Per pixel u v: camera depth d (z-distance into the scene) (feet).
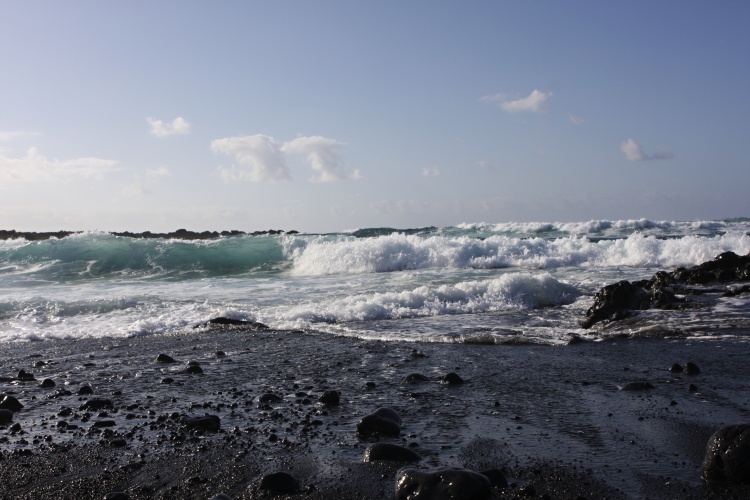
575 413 18.15
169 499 12.88
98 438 16.74
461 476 12.31
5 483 13.79
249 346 30.66
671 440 15.61
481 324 35.37
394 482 13.42
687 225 97.66
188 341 32.42
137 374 24.73
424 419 17.94
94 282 58.95
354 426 17.37
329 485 13.33
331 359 27.07
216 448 15.78
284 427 17.39
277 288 51.83
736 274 42.96
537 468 13.96
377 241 69.00
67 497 13.07
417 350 27.68
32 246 67.41
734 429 13.35
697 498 12.25
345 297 45.70
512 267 62.69
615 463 14.19
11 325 37.45
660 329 30.71
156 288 53.21
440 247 67.31
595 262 64.95
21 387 22.82
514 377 22.93
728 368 23.30
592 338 30.71
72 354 29.53
